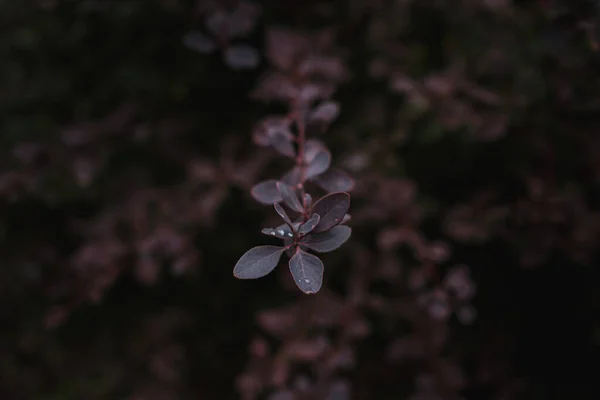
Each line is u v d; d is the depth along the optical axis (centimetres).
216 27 67
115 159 83
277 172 78
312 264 49
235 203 83
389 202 69
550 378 86
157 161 84
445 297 65
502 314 86
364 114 80
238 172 74
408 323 82
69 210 89
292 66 68
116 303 90
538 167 76
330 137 80
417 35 80
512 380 82
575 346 86
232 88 85
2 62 86
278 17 81
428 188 84
